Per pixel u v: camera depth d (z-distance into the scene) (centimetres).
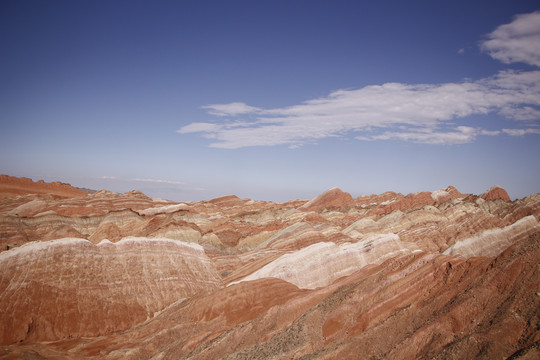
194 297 6900
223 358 4406
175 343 5403
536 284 3522
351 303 4625
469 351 3225
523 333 3238
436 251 10138
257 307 6144
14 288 6494
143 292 7319
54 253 7144
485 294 3706
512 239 8106
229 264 9669
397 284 4547
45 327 6256
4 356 4891
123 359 5262
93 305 6769
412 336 3666
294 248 10675
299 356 4122
